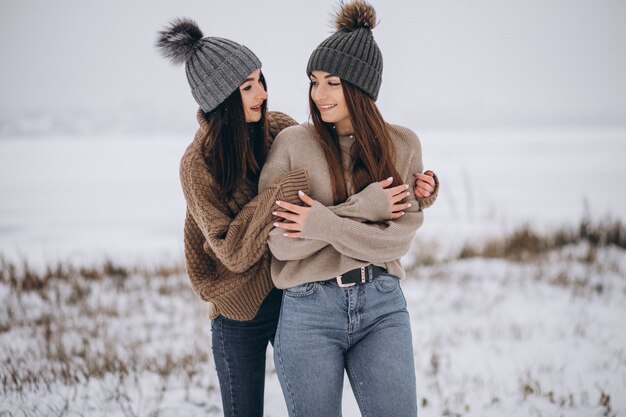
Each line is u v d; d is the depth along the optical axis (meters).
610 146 41.94
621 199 15.09
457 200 15.79
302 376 1.95
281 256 2.04
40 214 15.34
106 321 5.22
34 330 4.78
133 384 3.56
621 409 3.22
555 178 21.11
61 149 51.12
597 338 4.60
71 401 3.29
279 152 2.15
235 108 2.21
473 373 3.86
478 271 7.09
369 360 1.97
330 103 2.13
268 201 2.05
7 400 3.30
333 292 2.00
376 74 2.17
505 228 9.53
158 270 7.41
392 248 2.04
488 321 5.16
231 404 2.27
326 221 1.96
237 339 2.25
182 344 4.54
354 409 3.09
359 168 2.14
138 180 24.80
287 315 2.04
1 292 6.12
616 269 6.76
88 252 9.55
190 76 2.28
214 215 2.12
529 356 4.20
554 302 5.70
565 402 3.34
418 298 6.04
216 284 2.19
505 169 24.91
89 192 20.41
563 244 8.23
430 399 3.41
